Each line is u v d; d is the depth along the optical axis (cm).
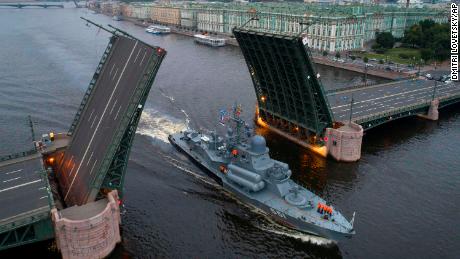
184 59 16175
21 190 4997
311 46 17400
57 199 5616
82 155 5669
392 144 8025
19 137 7938
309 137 7806
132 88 5091
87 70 13525
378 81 12950
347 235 4872
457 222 5431
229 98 10719
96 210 4584
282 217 5328
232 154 6084
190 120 8938
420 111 9319
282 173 5675
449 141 8194
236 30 7731
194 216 5516
